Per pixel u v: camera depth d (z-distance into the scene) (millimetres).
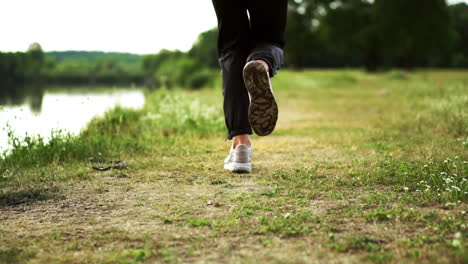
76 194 2555
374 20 47000
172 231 1887
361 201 2307
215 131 5527
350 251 1610
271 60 2465
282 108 10070
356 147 4156
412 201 2240
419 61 74125
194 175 3039
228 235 1813
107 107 6637
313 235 1788
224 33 2854
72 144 3900
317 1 48531
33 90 26766
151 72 57781
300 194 2473
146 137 4883
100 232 1887
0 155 3553
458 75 36906
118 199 2443
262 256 1577
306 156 3770
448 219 1892
